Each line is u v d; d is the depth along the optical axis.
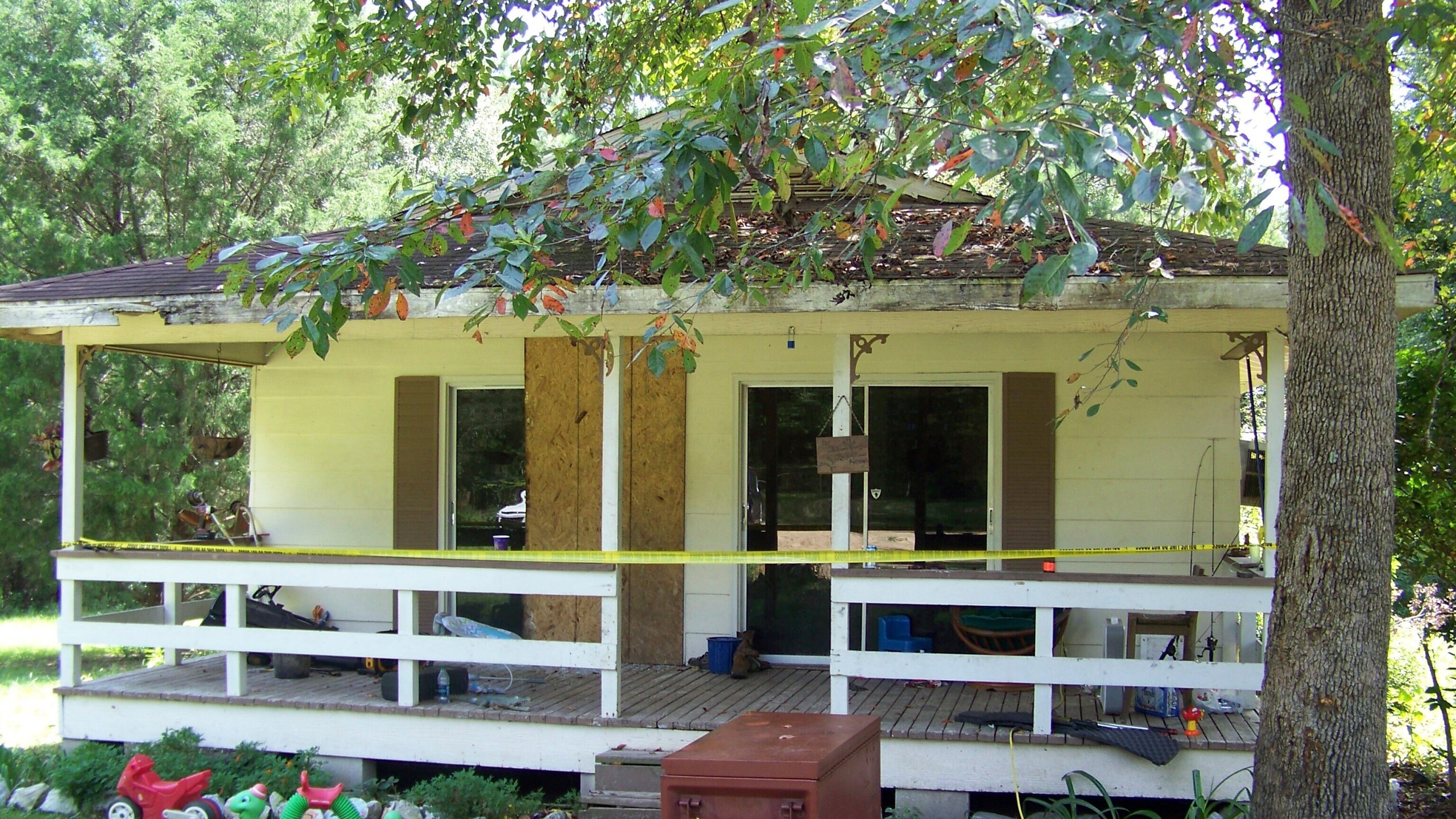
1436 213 8.30
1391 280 4.39
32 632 14.93
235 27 16.91
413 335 6.99
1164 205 6.11
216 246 4.80
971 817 6.11
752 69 4.34
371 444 9.10
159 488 15.77
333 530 9.12
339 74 9.67
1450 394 6.93
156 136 15.96
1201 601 6.12
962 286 5.84
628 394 8.62
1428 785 7.47
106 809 6.52
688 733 6.50
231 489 16.95
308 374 9.21
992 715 6.50
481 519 8.98
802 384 8.52
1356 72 4.43
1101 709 6.91
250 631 7.11
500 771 7.27
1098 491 8.04
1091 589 6.19
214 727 7.15
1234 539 7.86
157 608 8.59
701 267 4.36
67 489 7.54
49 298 6.90
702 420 8.54
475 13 9.53
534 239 4.74
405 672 6.89
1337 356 4.36
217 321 6.67
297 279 4.70
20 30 16.48
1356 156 4.41
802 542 8.50
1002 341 8.19
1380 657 4.33
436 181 4.82
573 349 8.71
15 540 15.46
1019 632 7.64
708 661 8.21
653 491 8.56
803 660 8.45
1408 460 7.11
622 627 8.55
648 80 10.73
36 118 16.55
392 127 14.26
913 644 8.00
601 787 6.35
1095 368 6.73
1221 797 6.00
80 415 7.59
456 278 4.75
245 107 16.84
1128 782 6.08
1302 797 4.33
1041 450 8.08
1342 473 4.33
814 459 8.51
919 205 7.93
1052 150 3.62
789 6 5.14
